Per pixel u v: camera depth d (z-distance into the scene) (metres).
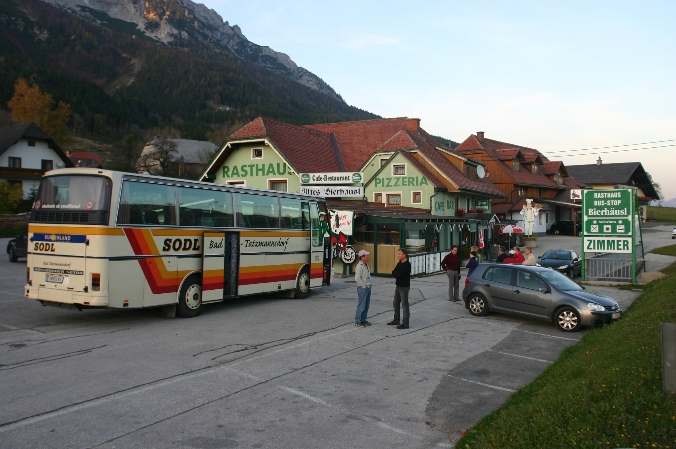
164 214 13.38
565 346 11.82
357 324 13.50
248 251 16.06
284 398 7.76
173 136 134.12
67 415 6.78
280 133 35.97
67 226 12.17
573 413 6.23
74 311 14.66
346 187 26.62
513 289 14.59
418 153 37.78
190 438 6.20
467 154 59.16
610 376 7.23
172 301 13.57
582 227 23.59
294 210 18.22
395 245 26.47
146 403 7.32
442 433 6.65
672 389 6.21
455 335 12.78
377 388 8.41
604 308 13.22
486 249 39.66
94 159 91.06
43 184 12.77
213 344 10.96
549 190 65.69
